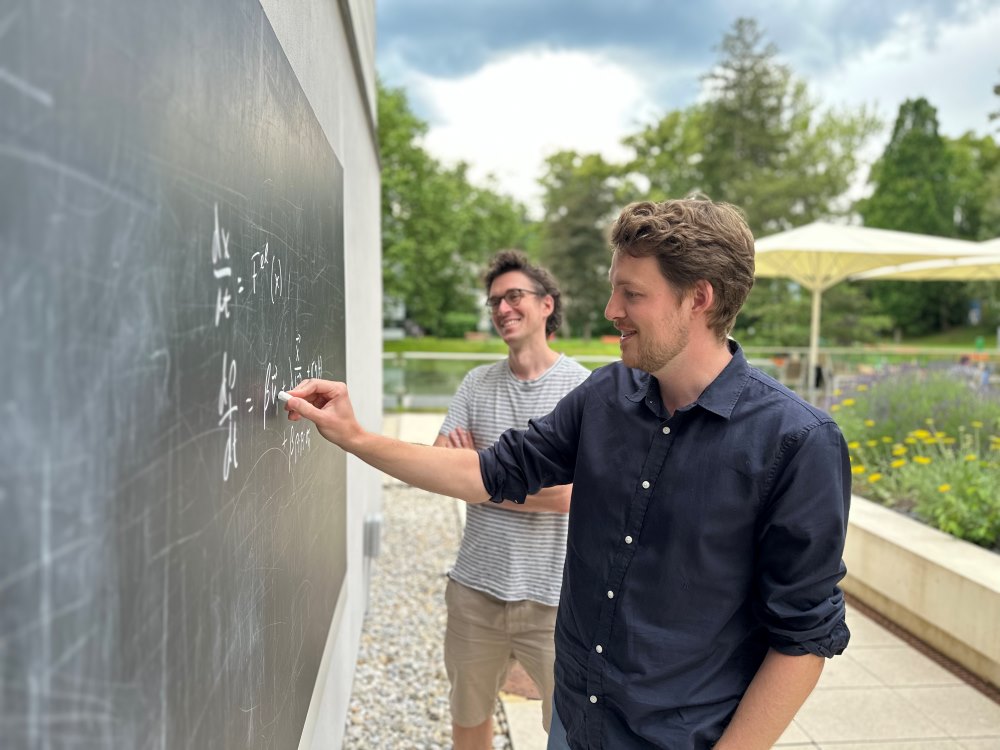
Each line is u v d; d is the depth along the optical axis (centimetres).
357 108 339
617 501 139
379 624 417
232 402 91
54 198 46
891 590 411
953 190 3375
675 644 131
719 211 128
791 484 123
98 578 52
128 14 57
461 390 245
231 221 90
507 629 222
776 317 2603
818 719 313
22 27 42
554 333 246
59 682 47
